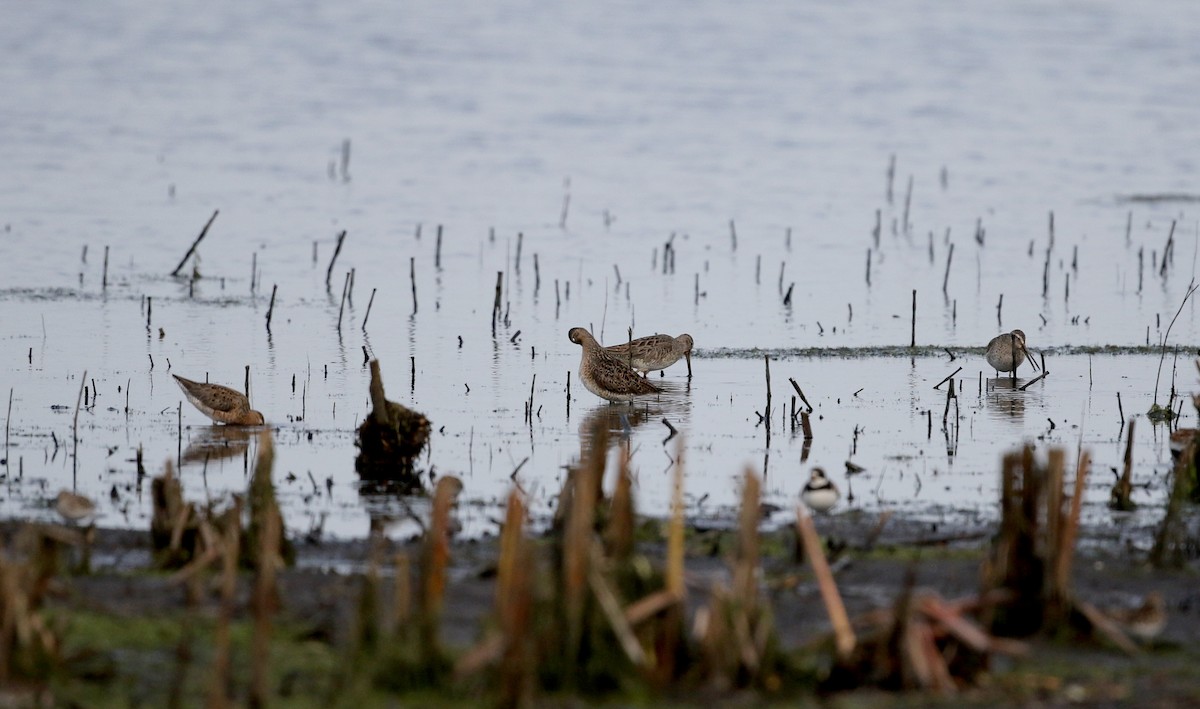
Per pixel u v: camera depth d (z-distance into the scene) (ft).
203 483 196.44
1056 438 228.63
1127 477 186.09
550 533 167.02
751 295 357.41
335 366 276.00
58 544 158.20
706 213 479.00
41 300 330.54
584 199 499.92
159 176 521.24
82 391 249.55
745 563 120.57
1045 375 275.39
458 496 192.03
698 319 330.13
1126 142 623.77
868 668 121.08
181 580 147.33
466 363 282.56
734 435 230.27
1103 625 131.75
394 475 203.31
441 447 220.02
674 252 404.77
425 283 365.61
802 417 228.84
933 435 230.27
